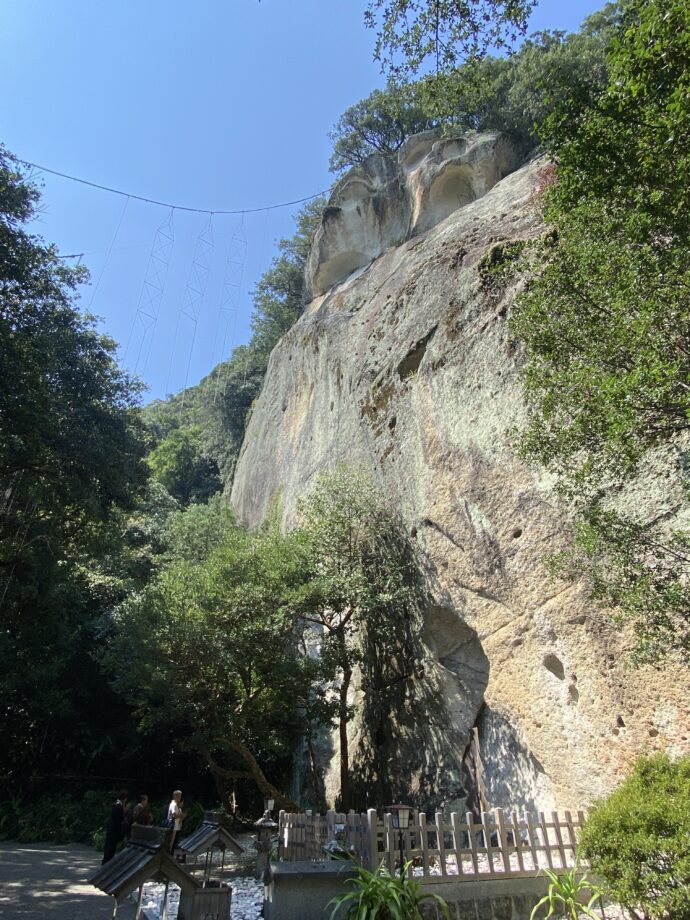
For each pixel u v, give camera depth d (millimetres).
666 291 5379
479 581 10680
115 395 17781
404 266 19125
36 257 13914
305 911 5844
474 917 5762
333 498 14766
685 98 4730
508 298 11648
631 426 5230
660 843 4781
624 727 7684
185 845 8094
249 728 13898
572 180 5902
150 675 13664
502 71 24109
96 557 19219
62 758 18781
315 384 22641
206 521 25203
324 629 16547
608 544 6379
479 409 11555
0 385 12695
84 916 6359
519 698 9477
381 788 12609
